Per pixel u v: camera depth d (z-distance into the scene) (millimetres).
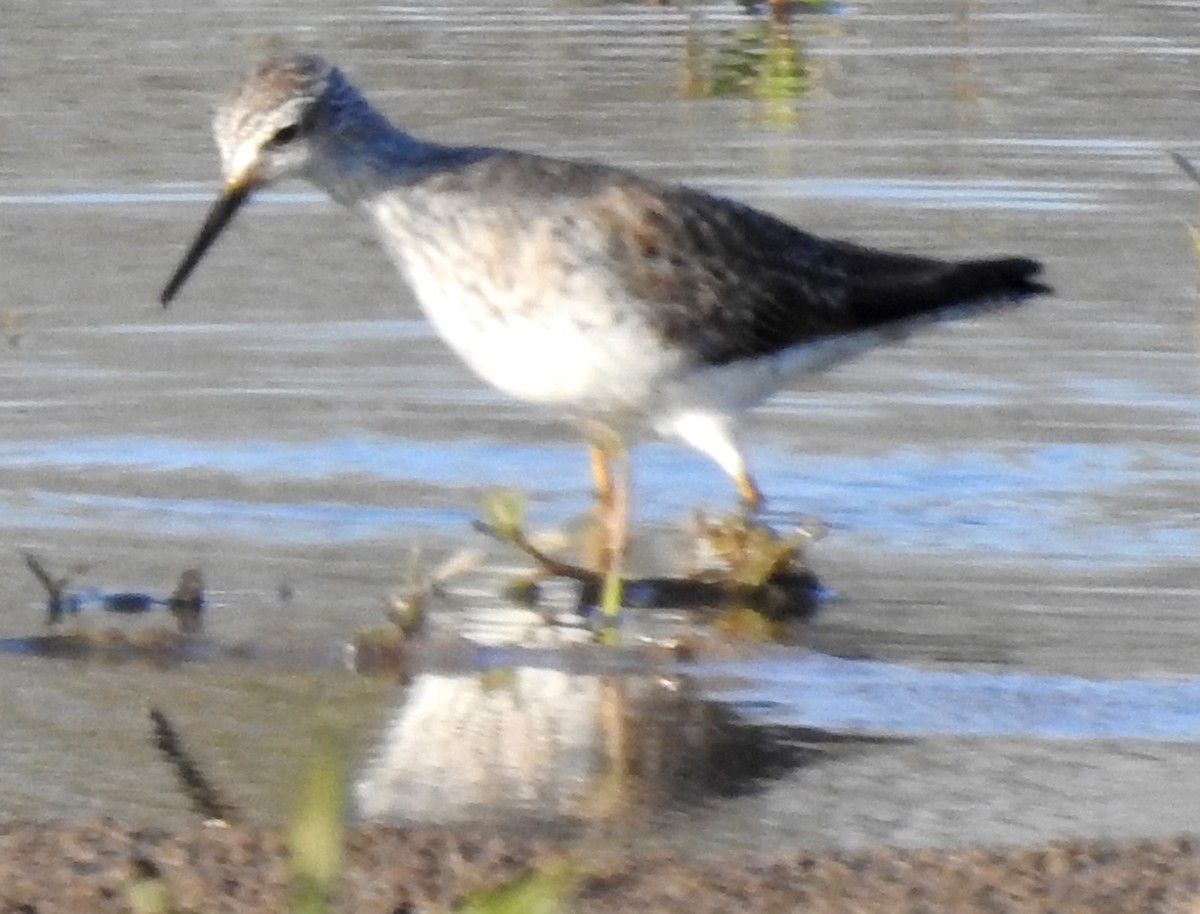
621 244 13102
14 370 15531
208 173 19156
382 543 13070
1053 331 16422
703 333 13359
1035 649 11656
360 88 20875
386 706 10938
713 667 11492
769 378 13727
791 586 12586
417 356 15938
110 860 8883
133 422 14766
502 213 13000
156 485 13797
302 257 17672
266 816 9531
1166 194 18656
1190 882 8766
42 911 8461
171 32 22703
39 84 21109
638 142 19594
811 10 24094
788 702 11055
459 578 12656
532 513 13570
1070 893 8680
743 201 18234
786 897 8641
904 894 8664
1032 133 20062
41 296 16766
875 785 10008
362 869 8867
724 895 8648
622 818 9586
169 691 11055
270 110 12984
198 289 17000
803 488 13992
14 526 13148
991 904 8578
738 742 10516
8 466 14055
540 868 8688
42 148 19578
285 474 14062
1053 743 10531
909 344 16250
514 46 22516
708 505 13828
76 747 10320
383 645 11594
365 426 14805
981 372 15773
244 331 16312
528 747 10453
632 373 13258
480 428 14875
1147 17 23781
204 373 15555
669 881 8773
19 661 11398
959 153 19531
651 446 14922
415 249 13188
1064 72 21812
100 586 12297
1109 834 9422
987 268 14203
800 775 10125
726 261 13445
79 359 15727
